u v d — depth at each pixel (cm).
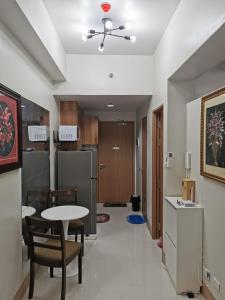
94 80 386
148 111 429
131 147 618
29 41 230
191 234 241
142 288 251
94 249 347
